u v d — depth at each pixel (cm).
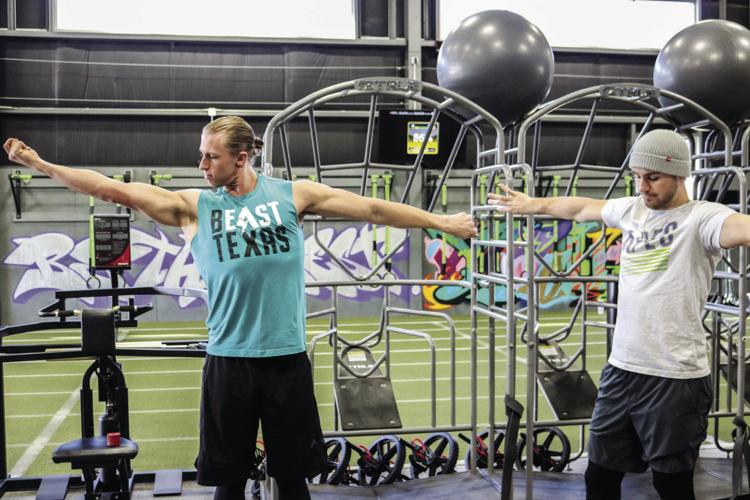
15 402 593
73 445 272
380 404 347
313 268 1116
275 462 220
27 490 369
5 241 1052
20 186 1041
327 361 751
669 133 232
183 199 223
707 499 314
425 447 380
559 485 332
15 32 1017
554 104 321
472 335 352
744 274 321
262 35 1078
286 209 221
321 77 1090
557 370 381
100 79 1048
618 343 246
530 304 311
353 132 1093
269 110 1082
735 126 374
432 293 1153
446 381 666
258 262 212
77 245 1068
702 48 347
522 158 319
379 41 1089
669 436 229
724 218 221
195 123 1077
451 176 1113
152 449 464
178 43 1059
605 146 1155
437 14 1102
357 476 393
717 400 385
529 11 1124
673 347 231
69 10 1038
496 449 373
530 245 310
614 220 257
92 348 284
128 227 481
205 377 220
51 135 1048
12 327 314
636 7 1143
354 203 234
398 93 311
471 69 323
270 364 216
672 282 231
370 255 1127
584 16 1134
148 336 951
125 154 1067
